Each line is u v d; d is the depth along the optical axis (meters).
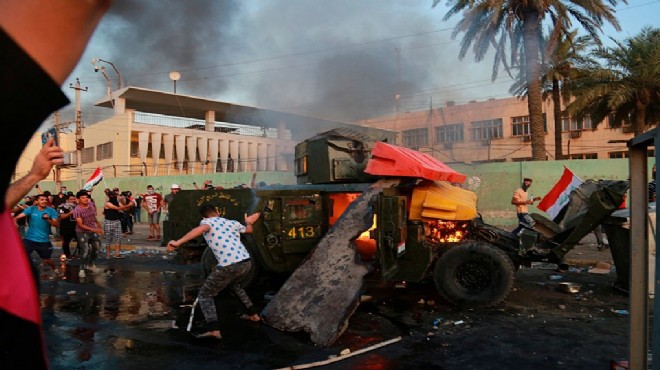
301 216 7.05
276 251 6.94
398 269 6.27
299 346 4.87
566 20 16.84
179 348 4.80
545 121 31.81
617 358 4.43
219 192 8.10
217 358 4.52
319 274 5.68
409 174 6.29
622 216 6.94
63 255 10.68
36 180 1.53
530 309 6.19
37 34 0.51
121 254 12.09
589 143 31.17
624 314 5.92
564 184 9.55
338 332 4.95
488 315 5.91
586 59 22.31
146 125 27.81
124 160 27.69
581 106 21.86
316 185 7.51
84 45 0.54
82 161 32.34
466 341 4.96
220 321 5.77
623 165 15.97
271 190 6.97
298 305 5.41
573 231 6.55
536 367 4.25
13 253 0.70
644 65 21.53
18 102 0.51
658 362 2.05
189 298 7.12
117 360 4.46
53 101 0.54
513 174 17.30
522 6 16.42
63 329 5.47
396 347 4.80
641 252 2.40
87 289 7.79
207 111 28.02
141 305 6.67
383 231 6.05
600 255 10.23
